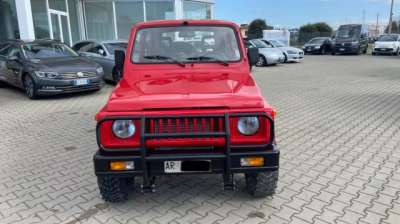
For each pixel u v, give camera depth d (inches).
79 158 197.2
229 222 129.3
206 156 119.2
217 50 168.2
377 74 579.5
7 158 199.8
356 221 128.6
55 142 226.5
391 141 217.3
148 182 124.9
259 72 626.8
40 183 166.1
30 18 540.4
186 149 122.9
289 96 376.2
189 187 158.2
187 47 168.4
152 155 120.5
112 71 442.6
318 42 1223.5
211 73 158.2
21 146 220.2
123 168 120.8
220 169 121.6
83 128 257.9
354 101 343.3
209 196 149.8
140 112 119.7
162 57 166.2
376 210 136.1
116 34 773.3
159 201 146.3
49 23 625.0
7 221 133.6
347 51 1135.6
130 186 151.6
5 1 577.3
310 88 431.8
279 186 157.4
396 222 127.9
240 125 120.6
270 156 120.5
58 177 172.4
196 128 121.0
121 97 128.5
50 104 345.7
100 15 769.6
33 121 281.4
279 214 134.0
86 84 372.8
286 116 284.2
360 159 188.5
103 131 121.0
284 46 832.3
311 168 177.2
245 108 120.6
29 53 387.9
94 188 159.6
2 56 422.6
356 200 144.1
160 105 120.4
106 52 456.4
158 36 169.6
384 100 345.7
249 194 149.4
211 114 118.4
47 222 132.3
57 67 362.3
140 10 760.3
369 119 270.5
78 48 498.3
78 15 754.8
